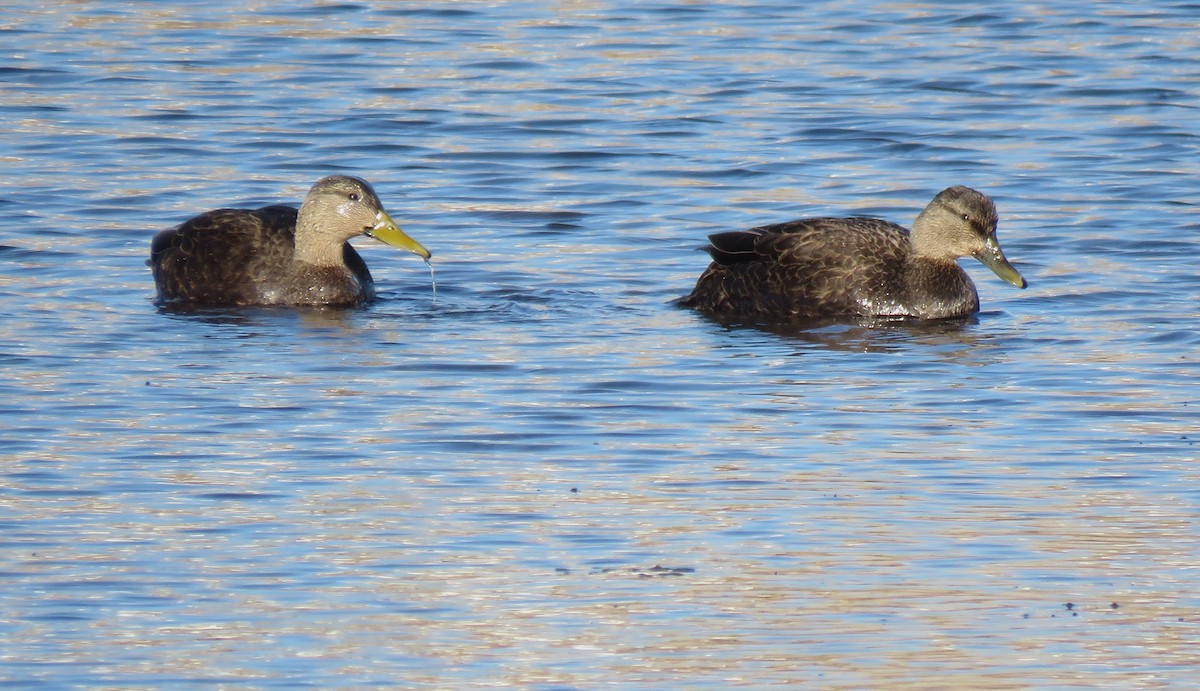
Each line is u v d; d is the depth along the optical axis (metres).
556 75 28.38
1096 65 28.86
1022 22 31.58
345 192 19.12
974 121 26.02
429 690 10.33
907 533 12.69
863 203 22.53
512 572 12.01
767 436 14.77
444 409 15.45
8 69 28.25
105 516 12.91
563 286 19.67
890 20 31.91
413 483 13.64
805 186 23.16
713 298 19.05
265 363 16.84
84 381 16.16
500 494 13.41
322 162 24.20
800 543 12.49
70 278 19.70
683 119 26.08
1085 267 20.16
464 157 24.45
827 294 18.78
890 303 18.75
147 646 10.86
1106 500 13.31
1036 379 16.38
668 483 13.67
